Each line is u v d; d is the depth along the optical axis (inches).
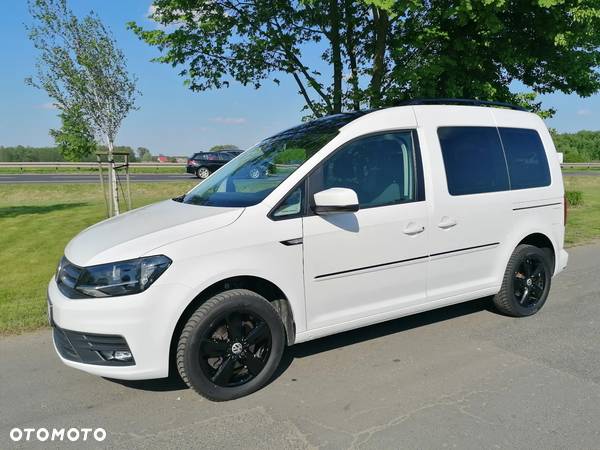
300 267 135.0
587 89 329.7
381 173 150.2
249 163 162.2
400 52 279.6
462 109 173.2
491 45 287.7
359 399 130.1
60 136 384.5
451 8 244.4
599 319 190.1
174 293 119.3
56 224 438.3
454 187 162.9
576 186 1029.8
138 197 750.5
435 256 159.5
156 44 296.5
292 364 152.5
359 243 143.1
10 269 277.4
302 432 115.3
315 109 317.4
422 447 107.8
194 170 1093.1
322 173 139.6
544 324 184.4
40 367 154.2
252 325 132.1
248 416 123.0
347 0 285.6
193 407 128.1
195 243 122.3
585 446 107.1
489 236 172.6
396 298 154.4
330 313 142.9
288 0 292.2
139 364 119.0
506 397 129.3
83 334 119.0
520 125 187.5
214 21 289.0
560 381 138.1
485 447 107.2
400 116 156.7
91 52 366.9
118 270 117.4
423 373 144.6
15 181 979.3
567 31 268.1
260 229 129.3
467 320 189.2
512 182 179.0
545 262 191.9
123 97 387.5
